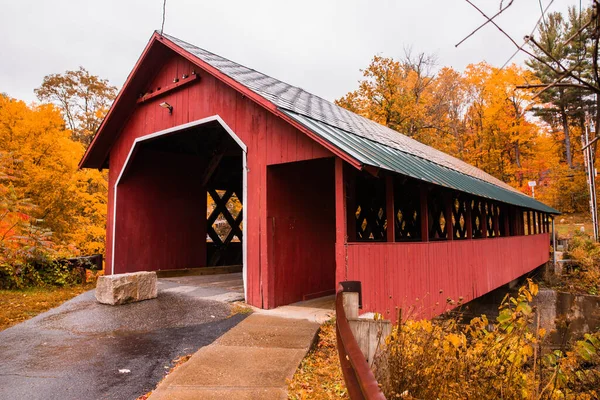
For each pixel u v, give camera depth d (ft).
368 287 19.40
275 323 18.51
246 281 23.44
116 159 33.86
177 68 28.99
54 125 52.11
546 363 11.41
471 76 96.27
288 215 24.23
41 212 47.01
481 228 36.35
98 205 56.85
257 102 21.86
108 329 17.67
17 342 15.88
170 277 33.73
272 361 13.37
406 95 97.50
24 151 47.55
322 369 13.46
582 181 94.27
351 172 21.21
